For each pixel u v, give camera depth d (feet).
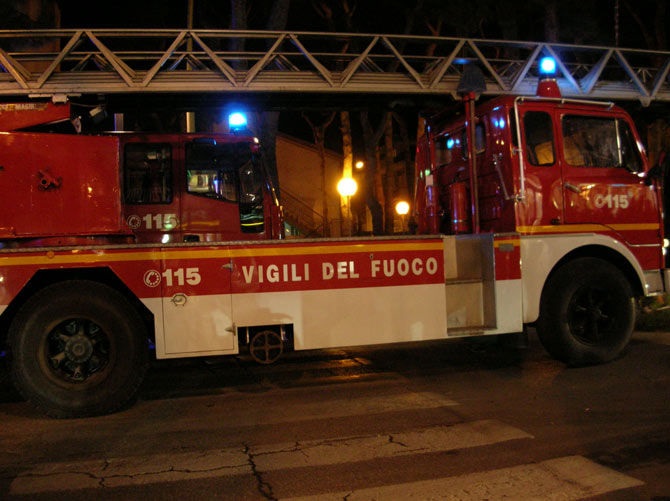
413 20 75.66
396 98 35.45
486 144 22.97
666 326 29.25
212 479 12.66
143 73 31.35
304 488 12.11
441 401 18.30
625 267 23.09
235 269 18.54
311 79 33.19
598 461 13.15
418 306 19.99
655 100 39.86
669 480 12.12
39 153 19.29
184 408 18.44
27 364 17.20
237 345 18.49
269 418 17.08
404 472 12.80
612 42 68.69
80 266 17.65
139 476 12.91
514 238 20.97
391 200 89.61
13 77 30.07
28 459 14.11
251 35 32.73
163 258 18.13
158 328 18.06
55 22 49.60
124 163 25.52
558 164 21.90
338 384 21.02
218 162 26.17
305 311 18.98
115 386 17.61
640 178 22.91
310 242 19.10
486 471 12.73
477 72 22.39
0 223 18.92
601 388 19.16
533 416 16.48
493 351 25.73
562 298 21.70
